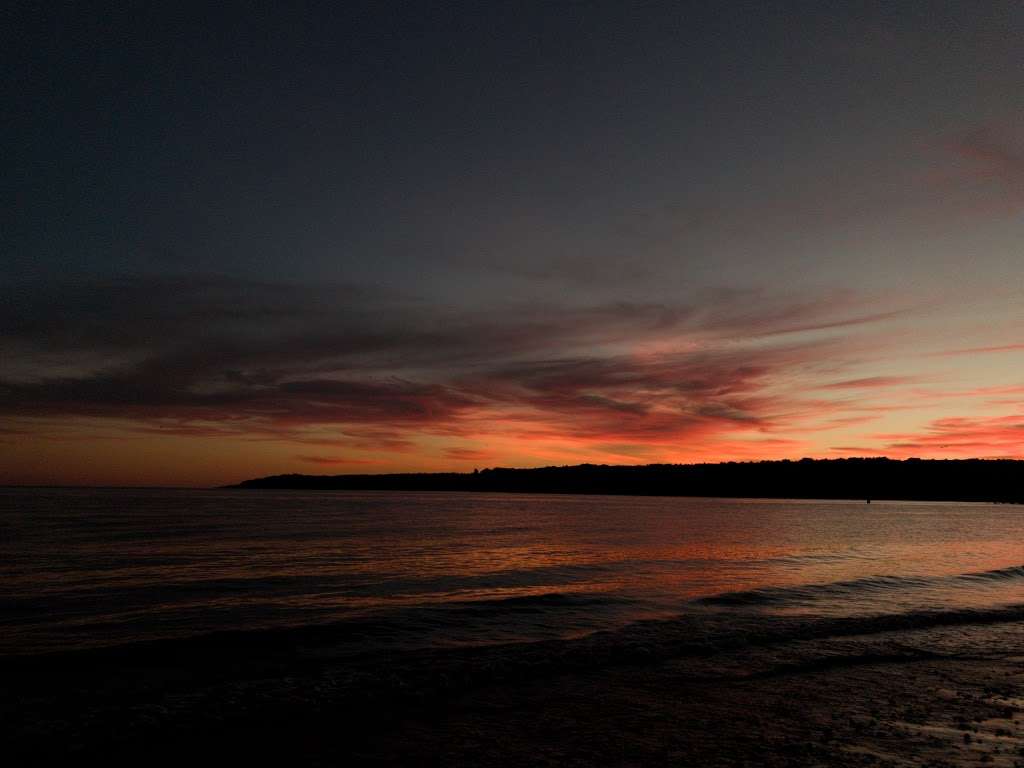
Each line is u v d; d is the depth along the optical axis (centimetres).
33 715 939
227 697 1015
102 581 2423
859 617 1659
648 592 2152
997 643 1395
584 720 927
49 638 1494
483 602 1948
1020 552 3778
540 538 4594
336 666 1206
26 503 11538
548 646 1336
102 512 8225
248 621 1692
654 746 830
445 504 13350
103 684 1102
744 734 873
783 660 1249
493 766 770
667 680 1121
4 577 2520
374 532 5047
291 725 901
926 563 3138
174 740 848
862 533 5588
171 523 6028
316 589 2250
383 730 886
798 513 10594
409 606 1902
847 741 846
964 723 918
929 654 1301
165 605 1936
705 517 8600
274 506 11100
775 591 2136
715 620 1616
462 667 1181
